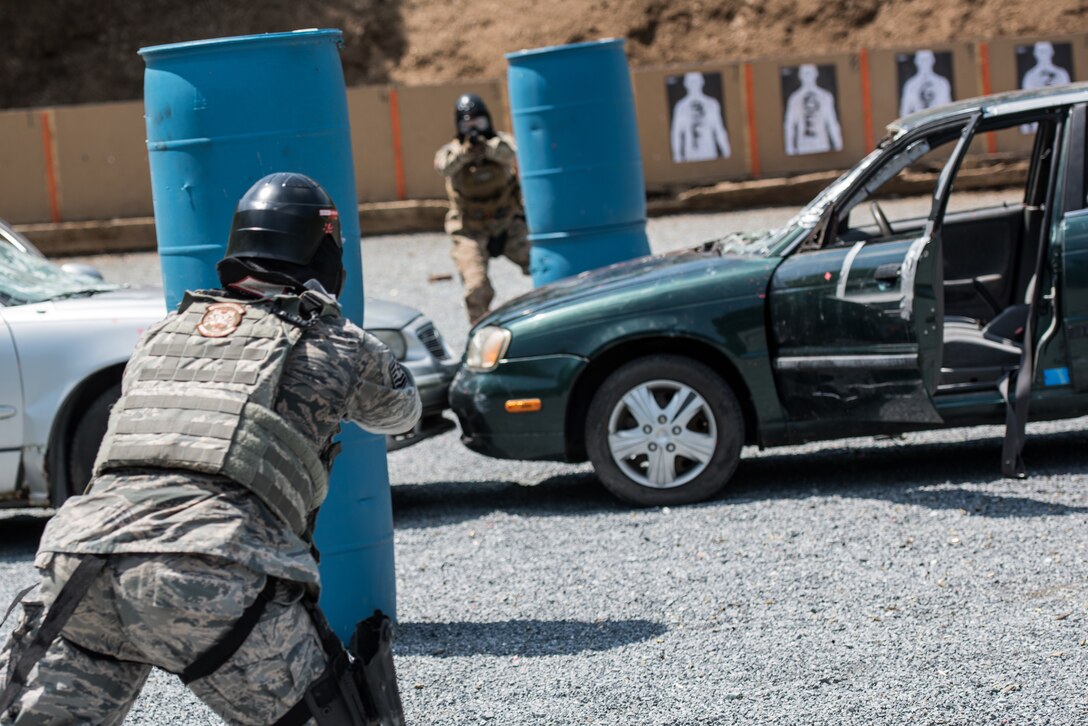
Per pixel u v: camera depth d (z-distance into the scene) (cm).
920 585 550
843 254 695
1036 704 423
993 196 1845
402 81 2439
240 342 322
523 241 1130
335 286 354
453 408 750
